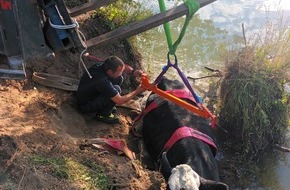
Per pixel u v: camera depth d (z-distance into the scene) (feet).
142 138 20.03
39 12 19.25
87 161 15.89
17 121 16.75
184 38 28.07
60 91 19.83
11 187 13.61
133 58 24.16
